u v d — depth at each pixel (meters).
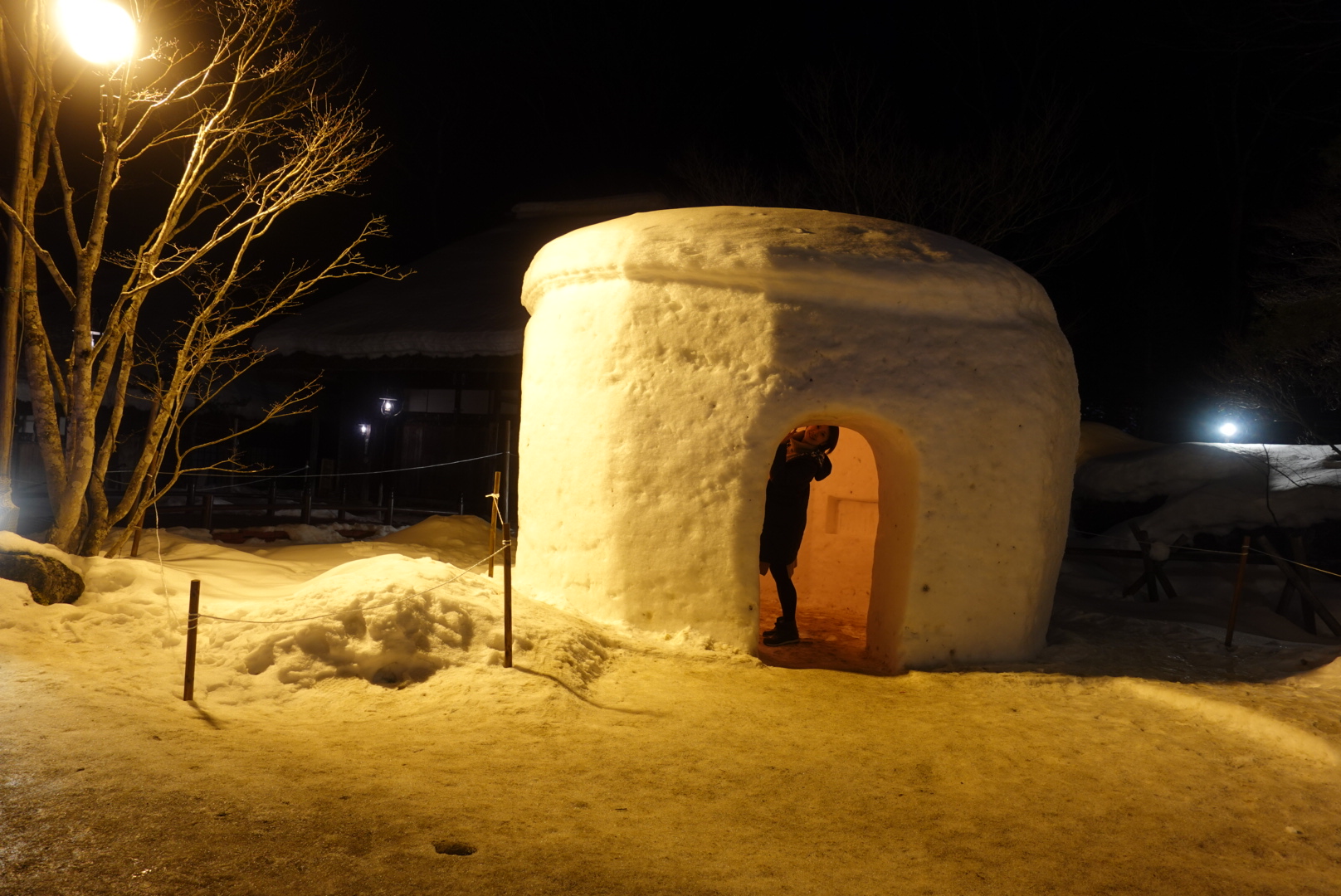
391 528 12.20
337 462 17.05
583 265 6.00
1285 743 4.45
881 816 3.41
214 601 5.49
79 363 6.36
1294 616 8.05
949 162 15.08
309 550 8.88
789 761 3.93
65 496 6.30
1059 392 6.07
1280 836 3.43
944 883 2.89
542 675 4.64
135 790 2.93
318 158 7.89
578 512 5.93
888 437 5.73
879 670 5.81
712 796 3.48
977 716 4.78
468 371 15.20
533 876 2.64
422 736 3.88
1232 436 14.81
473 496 15.58
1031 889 2.88
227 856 2.58
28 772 2.99
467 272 18.02
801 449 6.57
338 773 3.33
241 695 4.27
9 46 6.56
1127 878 3.01
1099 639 6.59
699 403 5.60
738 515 5.52
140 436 17.06
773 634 6.57
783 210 6.21
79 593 5.34
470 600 5.16
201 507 11.12
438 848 2.77
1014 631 5.90
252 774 3.21
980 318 5.82
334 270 22.16
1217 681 5.55
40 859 2.46
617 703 4.55
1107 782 3.92
